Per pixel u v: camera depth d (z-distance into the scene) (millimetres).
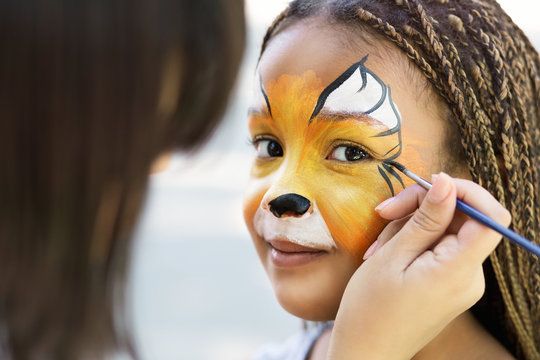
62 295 642
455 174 948
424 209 849
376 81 937
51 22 603
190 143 731
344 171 945
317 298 962
